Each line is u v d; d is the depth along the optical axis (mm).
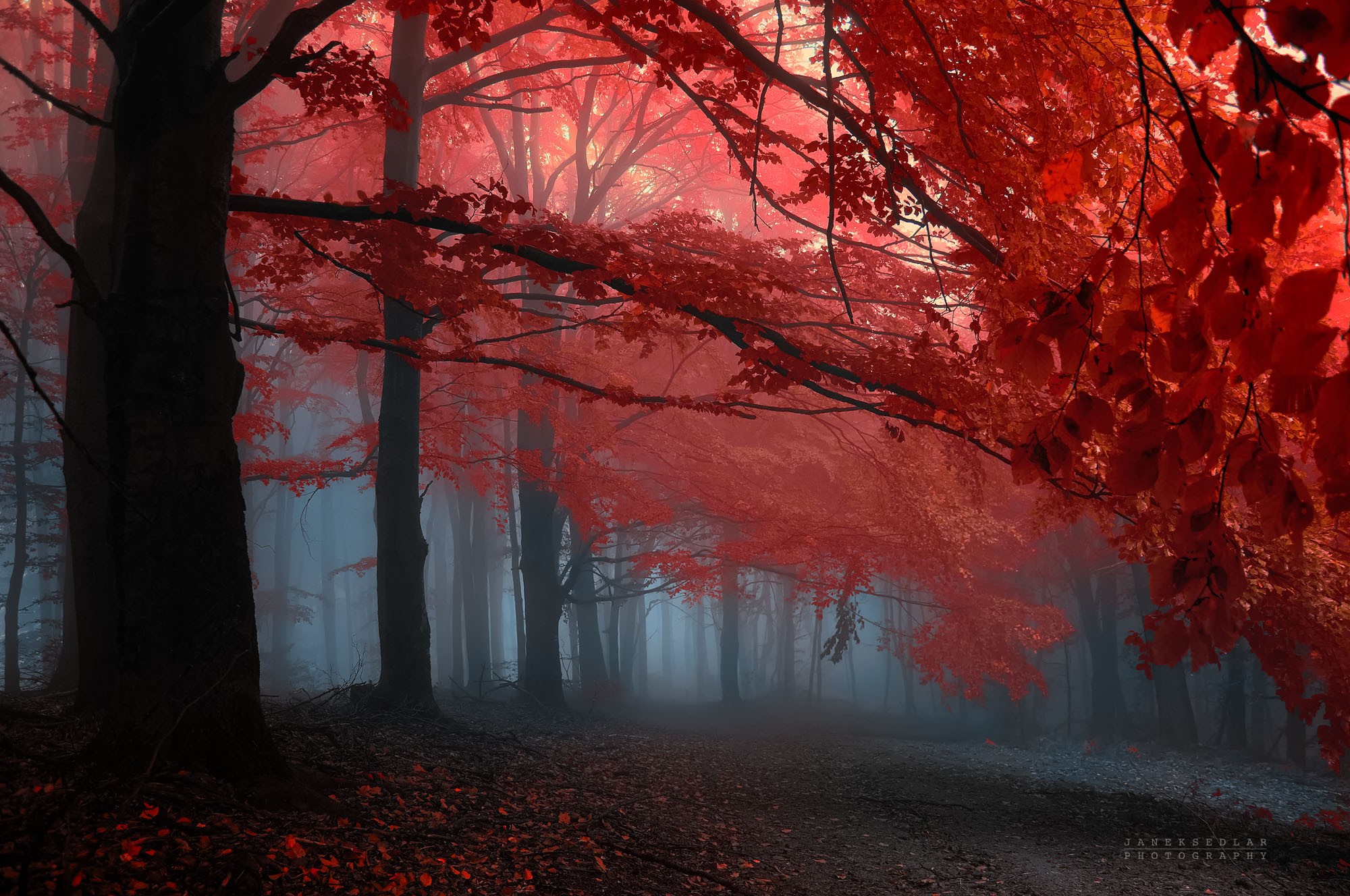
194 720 6363
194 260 6730
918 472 15688
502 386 19469
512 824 7684
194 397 6625
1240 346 1425
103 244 10508
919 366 8711
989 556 21875
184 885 4660
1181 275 1568
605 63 12031
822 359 8594
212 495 6641
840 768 14938
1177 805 13062
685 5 5957
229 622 6594
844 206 6980
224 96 6957
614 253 8492
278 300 13961
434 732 12203
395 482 13945
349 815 6598
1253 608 8383
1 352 22250
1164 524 6746
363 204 7602
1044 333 1756
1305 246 6426
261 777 6469
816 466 22109
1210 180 1505
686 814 9906
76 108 6801
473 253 7977
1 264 21516
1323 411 1285
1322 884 9094
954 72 6434
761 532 19406
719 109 7395
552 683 20906
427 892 5531
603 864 6992
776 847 9008
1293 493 1507
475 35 5594
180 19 6309
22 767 5980
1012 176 6238
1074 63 6004
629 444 19953
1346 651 8453
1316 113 1255
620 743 15156
